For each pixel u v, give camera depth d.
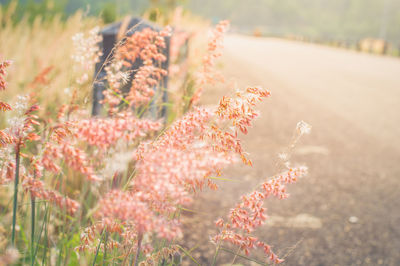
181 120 1.21
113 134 1.01
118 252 1.54
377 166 4.89
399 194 4.06
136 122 1.04
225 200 3.44
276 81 11.30
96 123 1.01
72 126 1.11
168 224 1.00
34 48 5.23
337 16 112.44
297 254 2.77
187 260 2.46
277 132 6.05
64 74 3.10
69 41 4.26
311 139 5.88
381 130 6.76
